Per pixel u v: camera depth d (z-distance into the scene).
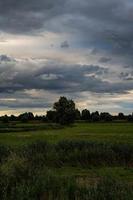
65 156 26.72
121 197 13.09
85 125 133.88
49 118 153.88
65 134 69.31
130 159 27.02
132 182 19.56
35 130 97.75
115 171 23.52
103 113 185.12
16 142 46.88
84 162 26.16
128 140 46.09
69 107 143.88
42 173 16.58
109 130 86.06
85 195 13.34
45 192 13.90
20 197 13.05
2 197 13.25
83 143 30.23
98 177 21.06
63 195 13.38
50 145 30.22
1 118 153.62
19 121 159.75
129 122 170.62
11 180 15.34
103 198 13.09
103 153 27.03
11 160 18.41
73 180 15.34
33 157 25.14
